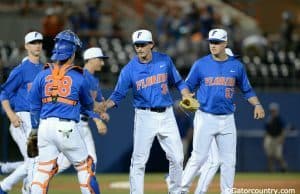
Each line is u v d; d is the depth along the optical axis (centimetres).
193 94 3359
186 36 7356
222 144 3381
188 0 8731
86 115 3356
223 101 3353
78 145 2866
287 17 8012
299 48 7569
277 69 7100
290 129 6806
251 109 6669
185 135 6262
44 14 8056
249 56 7250
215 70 3359
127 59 6938
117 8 8669
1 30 7875
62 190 4628
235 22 8319
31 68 3506
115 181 5419
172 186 3353
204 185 3506
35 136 2961
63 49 2880
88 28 7462
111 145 6375
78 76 2880
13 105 3569
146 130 3281
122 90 3331
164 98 3281
